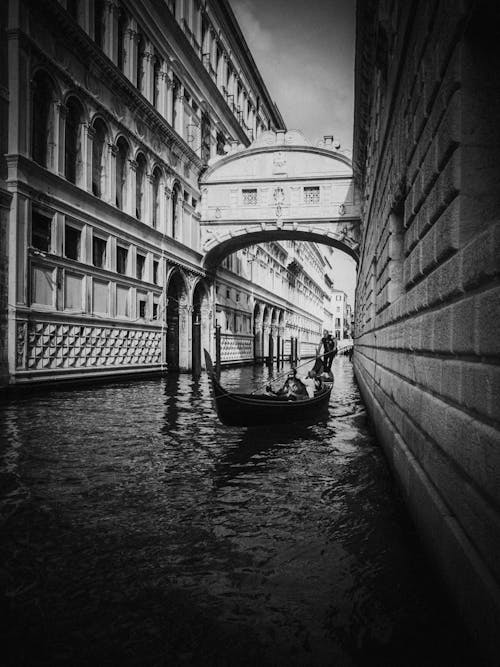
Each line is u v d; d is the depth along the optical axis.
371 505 4.72
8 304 11.84
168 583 3.25
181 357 22.62
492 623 2.00
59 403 11.24
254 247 35.03
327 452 7.03
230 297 29.58
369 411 9.96
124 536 4.02
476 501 2.35
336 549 3.75
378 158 7.79
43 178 12.89
